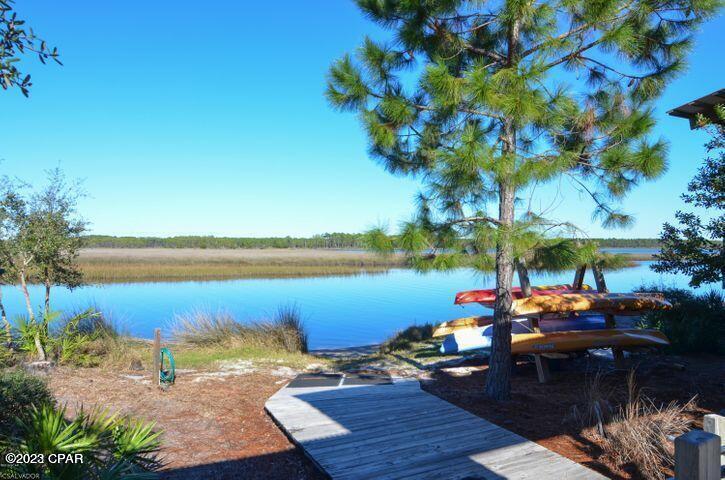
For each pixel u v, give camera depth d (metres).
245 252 69.31
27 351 8.26
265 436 4.79
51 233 8.67
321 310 20.41
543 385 6.37
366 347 13.02
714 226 6.00
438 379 7.12
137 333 14.34
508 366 5.73
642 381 6.26
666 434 4.16
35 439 2.92
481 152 4.52
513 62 5.33
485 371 7.56
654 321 8.71
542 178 4.79
